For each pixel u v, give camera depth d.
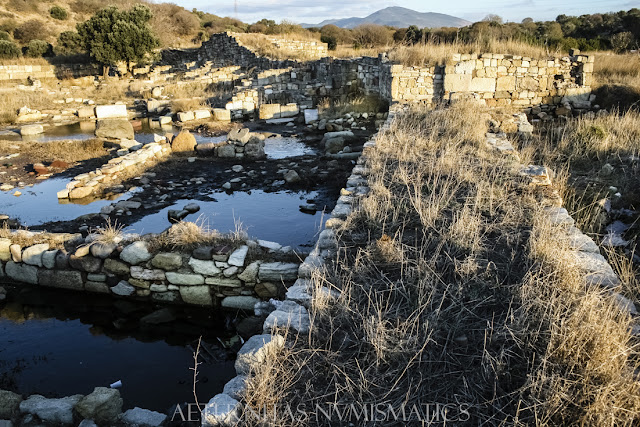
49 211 8.80
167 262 5.89
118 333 5.59
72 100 21.52
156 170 11.26
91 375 4.78
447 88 14.53
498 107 14.73
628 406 2.71
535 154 9.66
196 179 10.56
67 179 10.74
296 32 36.88
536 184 6.57
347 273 4.46
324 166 11.27
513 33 21.80
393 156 8.28
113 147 13.52
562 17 34.94
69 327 5.72
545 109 14.81
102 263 6.14
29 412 3.72
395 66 14.64
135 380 4.68
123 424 3.66
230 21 44.50
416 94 14.86
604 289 3.66
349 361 3.37
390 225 5.44
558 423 2.70
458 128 9.85
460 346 3.41
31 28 38.09
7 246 6.39
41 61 31.55
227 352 5.16
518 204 5.78
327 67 20.05
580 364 2.99
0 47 31.34
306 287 4.26
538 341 3.27
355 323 3.73
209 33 41.06
